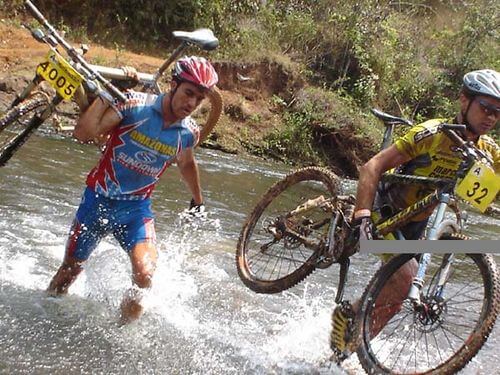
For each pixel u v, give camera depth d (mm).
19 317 3436
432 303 3453
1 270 4086
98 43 14438
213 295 4434
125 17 15000
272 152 12594
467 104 3379
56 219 5363
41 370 2934
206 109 11914
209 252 5406
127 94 3656
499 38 17828
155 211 6312
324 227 4035
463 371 3719
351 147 13172
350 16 15859
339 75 15555
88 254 3906
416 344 3910
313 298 4719
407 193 3592
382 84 16188
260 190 8820
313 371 3496
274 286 4094
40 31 3465
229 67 13445
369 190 3449
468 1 19109
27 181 6305
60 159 7648
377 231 3588
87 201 3824
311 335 3980
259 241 5363
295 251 5551
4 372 2834
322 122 13164
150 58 14141
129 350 3328
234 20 15664
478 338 3205
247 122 12859
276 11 16531
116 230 3836
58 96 3643
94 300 3930
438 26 19531
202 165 9742
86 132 3525
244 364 3436
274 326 4078
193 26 15516
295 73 14039
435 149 3418
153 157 3711
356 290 5074
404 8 19594
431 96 16828
